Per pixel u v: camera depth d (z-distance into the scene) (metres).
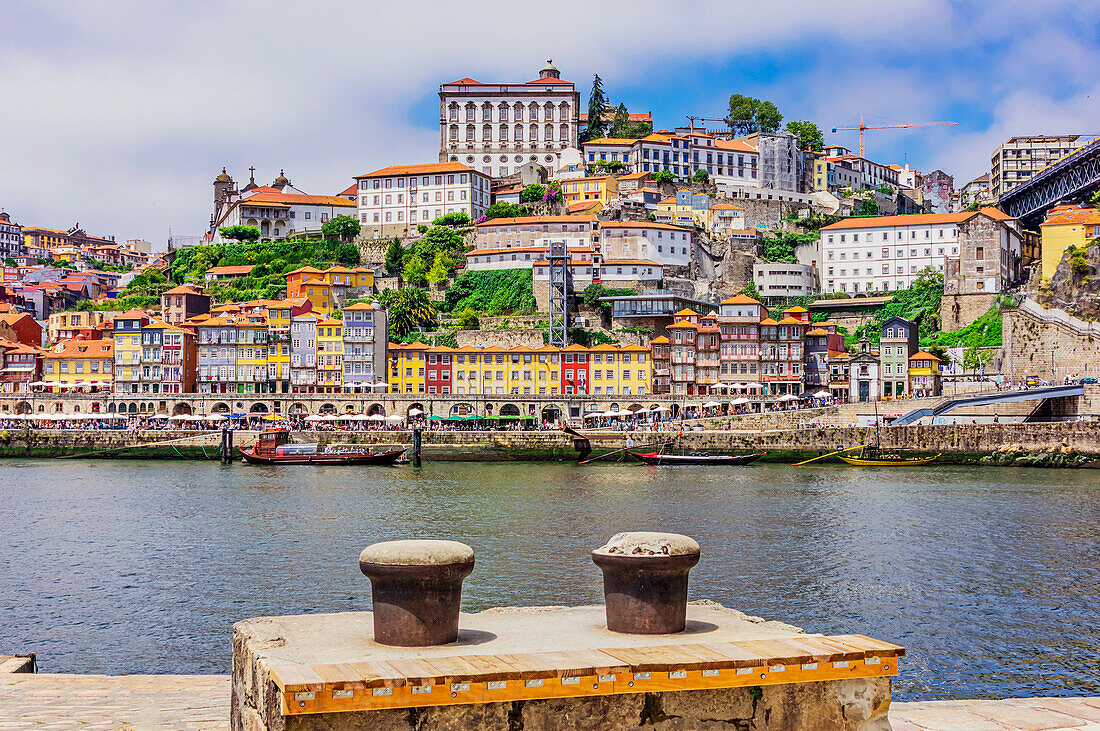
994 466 128.62
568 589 51.47
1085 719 20.61
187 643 42.75
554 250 199.00
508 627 16.45
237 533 70.75
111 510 83.81
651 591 15.77
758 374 179.00
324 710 12.48
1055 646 41.53
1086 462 125.94
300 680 12.55
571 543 65.25
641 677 13.43
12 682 25.48
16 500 91.19
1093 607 48.03
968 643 41.94
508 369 179.00
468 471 122.44
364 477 114.44
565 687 13.20
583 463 134.50
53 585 53.81
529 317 195.75
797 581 53.78
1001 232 190.50
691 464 131.88
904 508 83.38
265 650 14.52
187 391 179.12
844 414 144.75
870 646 14.48
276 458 132.75
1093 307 167.88
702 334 179.88
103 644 42.66
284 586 53.12
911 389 174.38
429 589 14.79
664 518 77.38
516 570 56.34
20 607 49.00
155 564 59.31
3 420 149.62
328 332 179.50
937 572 56.09
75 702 23.28
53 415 149.88
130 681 25.42
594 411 161.75
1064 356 164.00
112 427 150.12
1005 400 139.50
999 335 181.25
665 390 178.50
